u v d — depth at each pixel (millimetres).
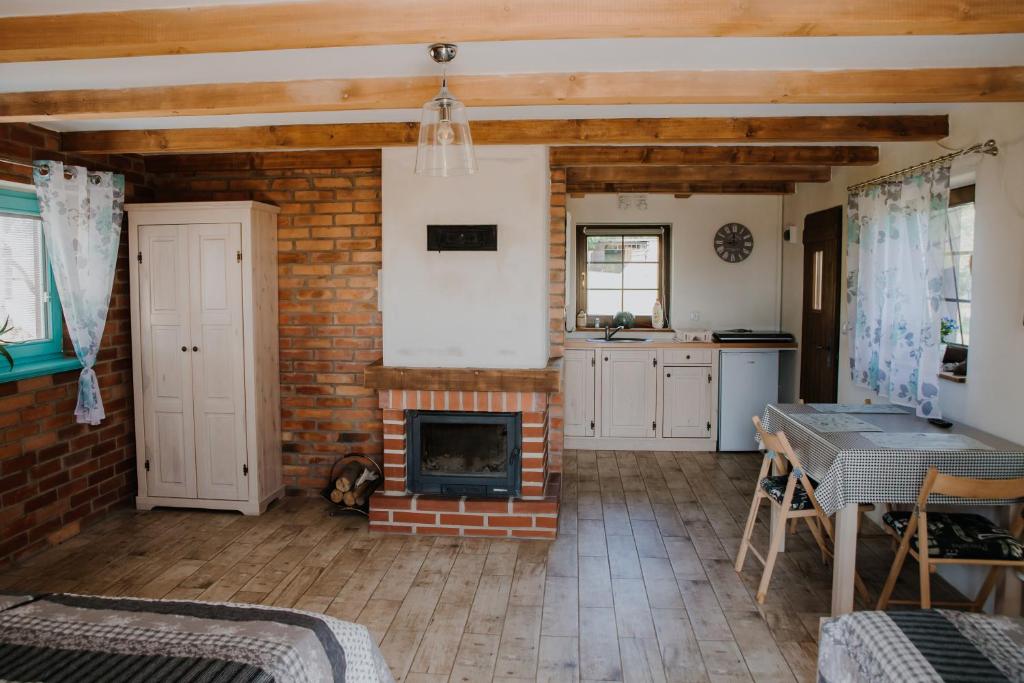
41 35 2143
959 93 2818
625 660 2842
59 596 2127
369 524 4281
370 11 2035
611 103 2924
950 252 3957
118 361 4590
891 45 2543
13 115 3133
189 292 4465
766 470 3738
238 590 3473
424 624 3135
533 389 4105
